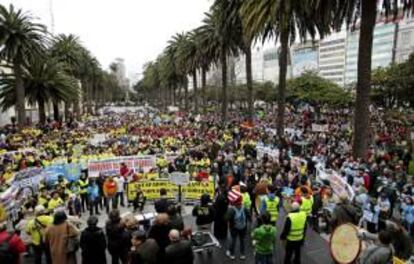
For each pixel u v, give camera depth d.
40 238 9.00
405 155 20.56
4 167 17.81
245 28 24.34
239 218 9.74
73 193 13.46
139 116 64.62
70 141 27.56
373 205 10.87
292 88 62.62
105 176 15.20
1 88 45.12
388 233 6.61
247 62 34.16
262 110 72.69
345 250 7.67
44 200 11.36
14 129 39.34
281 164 17.11
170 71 75.75
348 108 67.44
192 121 47.16
